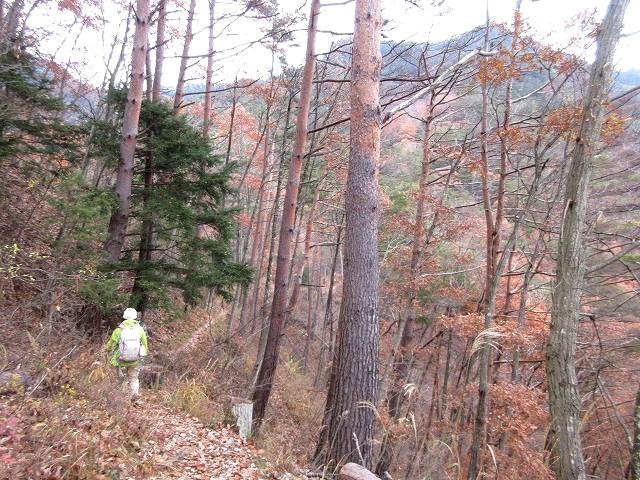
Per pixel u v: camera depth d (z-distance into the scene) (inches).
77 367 252.8
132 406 247.9
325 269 1208.2
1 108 340.2
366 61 257.0
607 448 500.7
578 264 199.5
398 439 305.7
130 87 362.6
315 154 618.2
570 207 202.4
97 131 391.9
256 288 737.0
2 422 157.6
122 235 368.5
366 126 257.0
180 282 404.2
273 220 600.4
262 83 636.7
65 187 304.0
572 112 307.3
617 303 558.6
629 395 505.7
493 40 438.3
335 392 250.4
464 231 547.5
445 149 506.0
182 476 187.9
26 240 351.6
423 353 613.6
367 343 248.8
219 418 294.8
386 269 588.1
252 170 987.9
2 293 283.4
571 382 195.8
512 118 446.9
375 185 259.6
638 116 348.8
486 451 287.1
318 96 589.6
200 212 430.0
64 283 298.7
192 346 502.3
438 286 594.9
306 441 375.6
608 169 490.6
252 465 224.5
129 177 368.8
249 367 522.6
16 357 230.7
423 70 525.0
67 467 154.3
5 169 382.0
